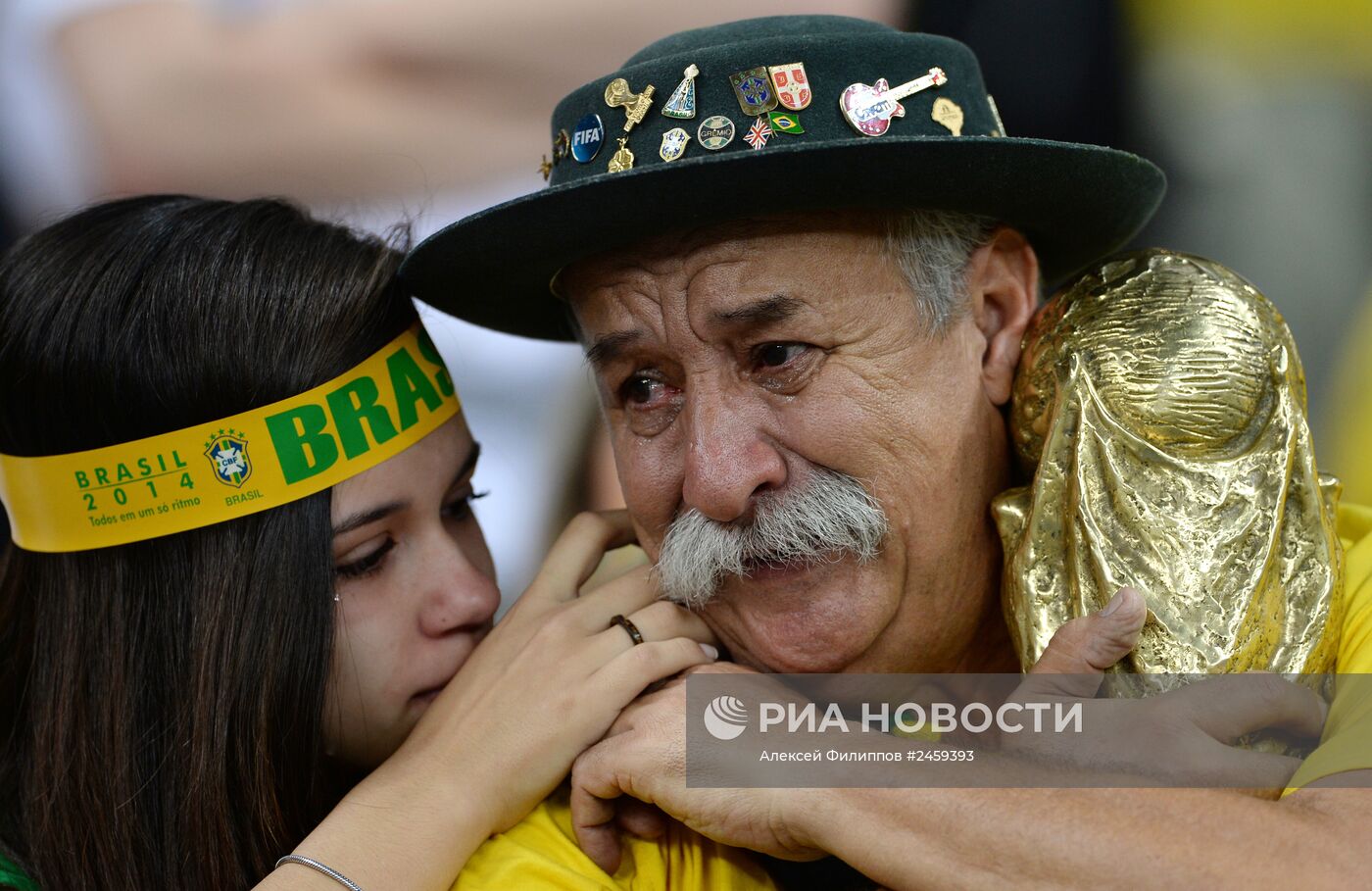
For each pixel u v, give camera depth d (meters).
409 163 12.54
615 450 5.69
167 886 5.62
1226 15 11.81
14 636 6.16
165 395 5.41
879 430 5.10
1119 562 4.76
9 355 5.61
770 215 4.92
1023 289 5.62
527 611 5.84
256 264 5.55
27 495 5.76
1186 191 12.21
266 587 5.46
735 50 4.92
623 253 5.16
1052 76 11.74
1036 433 5.25
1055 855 4.14
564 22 12.09
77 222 5.83
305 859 5.02
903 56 5.10
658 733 5.03
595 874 5.23
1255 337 5.00
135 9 12.43
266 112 12.55
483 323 6.47
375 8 12.20
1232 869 3.98
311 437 5.48
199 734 5.49
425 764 5.34
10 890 5.70
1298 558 4.87
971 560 5.45
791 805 4.64
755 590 5.32
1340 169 12.02
